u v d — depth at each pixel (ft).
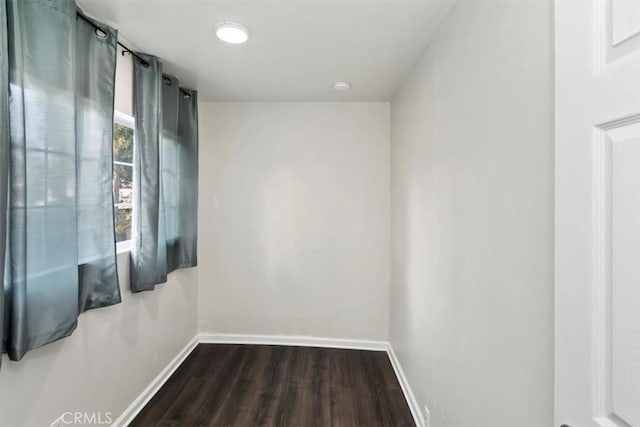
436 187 5.39
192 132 8.63
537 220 2.83
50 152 4.07
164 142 7.39
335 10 4.88
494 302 3.55
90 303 5.06
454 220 4.62
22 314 3.73
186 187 8.52
